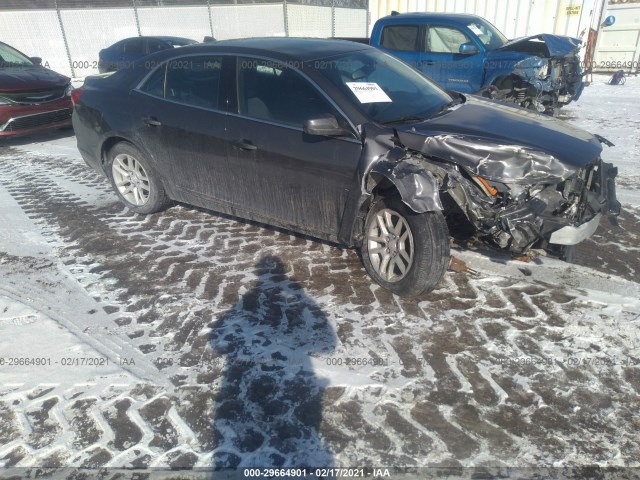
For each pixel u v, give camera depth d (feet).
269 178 13.20
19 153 26.13
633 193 18.62
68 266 13.66
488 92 25.43
